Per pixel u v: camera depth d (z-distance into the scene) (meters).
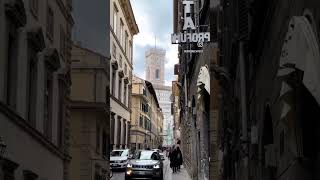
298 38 7.66
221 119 26.23
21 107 19.22
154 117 121.94
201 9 32.28
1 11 16.89
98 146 36.03
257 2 12.55
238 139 19.14
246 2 15.20
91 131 34.34
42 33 21.52
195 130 38.16
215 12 27.36
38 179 21.25
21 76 19.27
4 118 16.56
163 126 148.75
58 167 25.78
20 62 19.12
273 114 11.39
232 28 19.75
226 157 23.98
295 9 8.85
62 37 27.22
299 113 8.52
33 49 21.05
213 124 27.44
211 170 27.27
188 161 46.75
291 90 8.36
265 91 12.68
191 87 43.06
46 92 23.78
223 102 25.06
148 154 37.75
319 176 8.16
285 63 8.09
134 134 94.31
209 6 28.97
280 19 10.21
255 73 14.75
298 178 8.67
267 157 12.16
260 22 12.88
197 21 33.81
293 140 8.69
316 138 8.38
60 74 26.16
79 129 34.31
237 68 18.73
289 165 9.28
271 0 11.20
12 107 18.14
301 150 8.61
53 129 24.91
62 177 26.84
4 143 15.82
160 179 36.75
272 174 12.35
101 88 35.19
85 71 35.34
